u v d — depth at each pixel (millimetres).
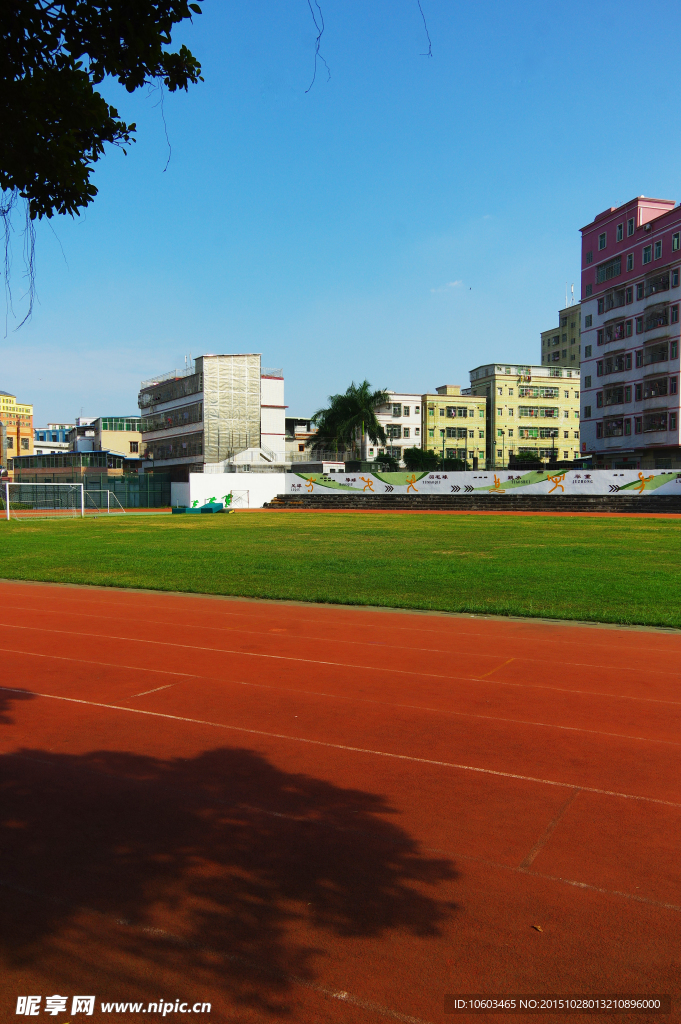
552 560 19219
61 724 6633
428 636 10406
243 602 13547
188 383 69875
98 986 3137
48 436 147750
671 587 14164
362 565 18406
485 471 54844
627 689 7637
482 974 3188
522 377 87750
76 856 4215
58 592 14898
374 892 3824
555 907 3691
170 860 4164
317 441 67312
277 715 6852
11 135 4629
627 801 4934
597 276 62250
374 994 3070
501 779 5316
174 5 4320
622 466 59781
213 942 3408
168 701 7324
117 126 4828
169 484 66688
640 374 57094
